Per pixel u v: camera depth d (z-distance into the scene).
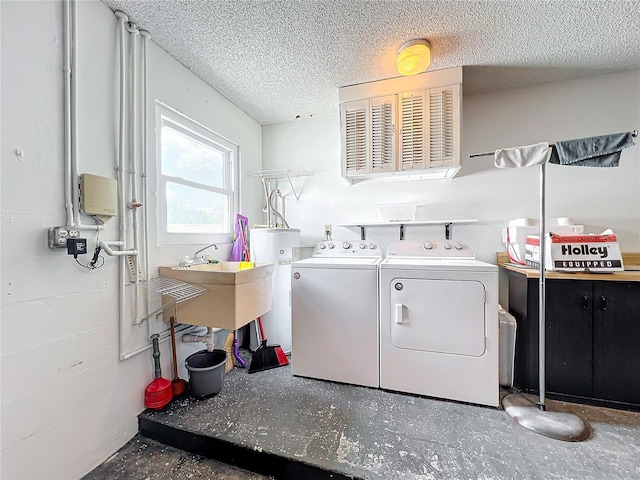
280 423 1.50
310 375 2.01
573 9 1.51
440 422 1.52
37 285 1.15
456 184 2.54
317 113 2.87
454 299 1.72
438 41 1.79
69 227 1.24
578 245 1.78
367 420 1.53
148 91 1.75
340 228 2.90
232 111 2.62
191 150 2.22
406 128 2.25
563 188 2.28
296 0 1.47
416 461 1.24
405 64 1.84
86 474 1.30
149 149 1.75
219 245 2.46
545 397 1.79
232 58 1.97
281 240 2.55
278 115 2.91
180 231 2.08
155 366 1.69
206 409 1.64
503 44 1.82
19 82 1.11
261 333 2.45
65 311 1.25
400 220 2.58
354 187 2.86
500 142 2.42
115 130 1.52
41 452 1.15
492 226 2.45
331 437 1.39
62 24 1.26
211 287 1.71
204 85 2.25
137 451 1.46
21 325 1.10
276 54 1.93
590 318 1.74
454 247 2.16
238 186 2.71
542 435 1.41
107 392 1.43
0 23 1.05
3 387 1.05
